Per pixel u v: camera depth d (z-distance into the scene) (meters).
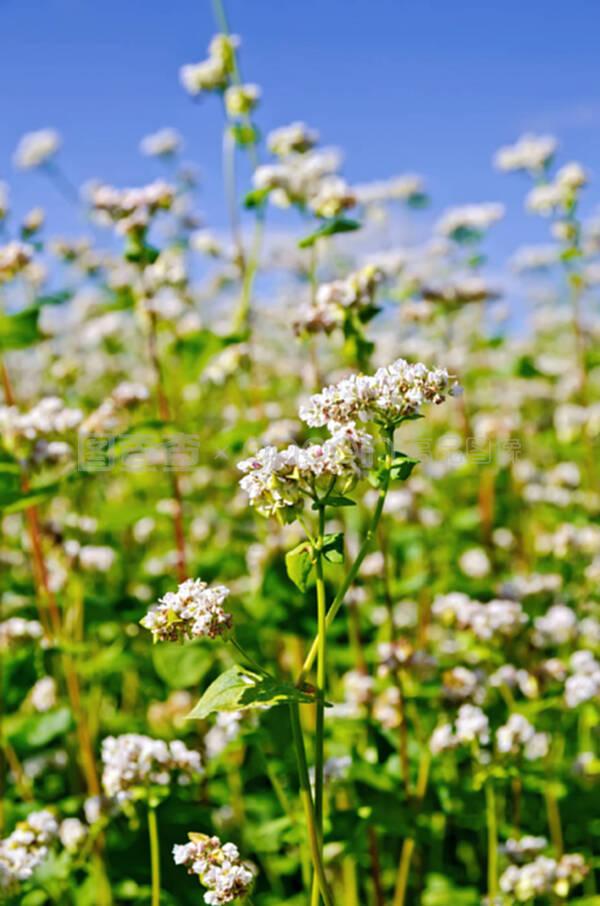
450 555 0.92
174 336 0.74
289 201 0.70
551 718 0.66
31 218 0.73
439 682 0.62
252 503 0.39
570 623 0.66
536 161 0.96
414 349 1.11
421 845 0.62
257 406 0.81
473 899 0.56
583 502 1.01
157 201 0.67
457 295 0.90
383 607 0.79
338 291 0.57
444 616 0.61
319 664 0.38
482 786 0.57
